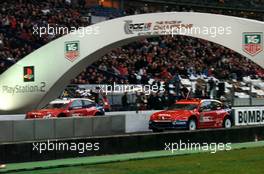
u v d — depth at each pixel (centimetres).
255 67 9038
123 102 6241
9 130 3816
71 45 4828
